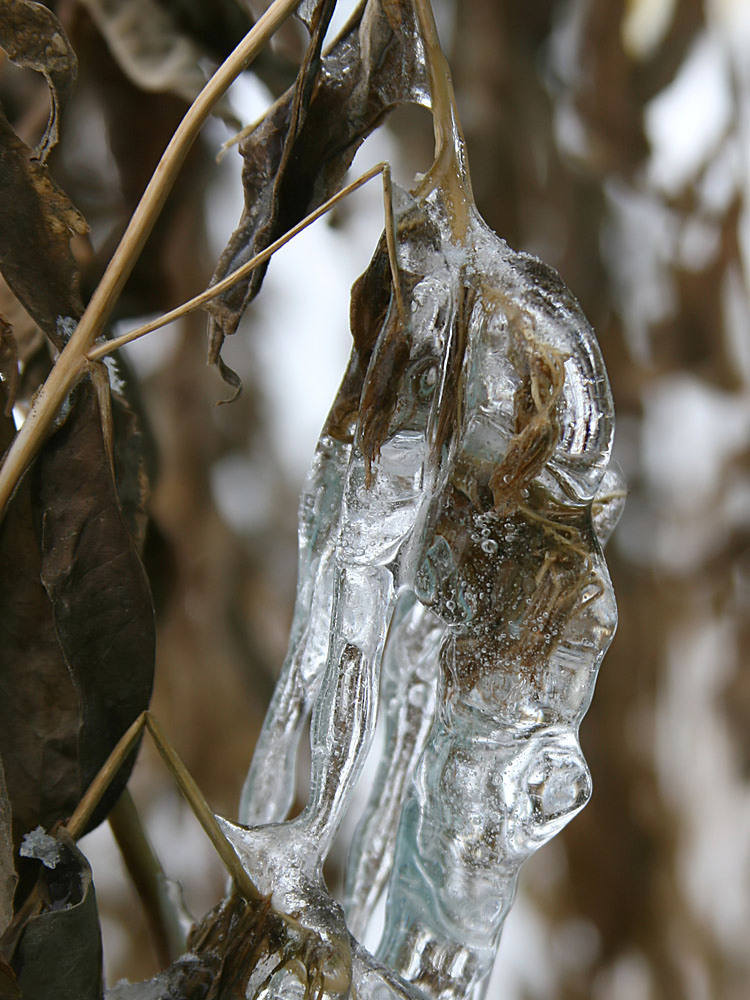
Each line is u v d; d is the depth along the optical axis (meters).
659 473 0.82
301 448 0.82
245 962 0.35
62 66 0.36
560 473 0.34
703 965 0.80
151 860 0.40
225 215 0.62
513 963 0.80
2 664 0.36
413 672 0.38
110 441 0.36
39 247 0.36
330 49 0.36
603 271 0.77
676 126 0.76
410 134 0.72
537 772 0.34
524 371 0.34
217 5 0.44
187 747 0.73
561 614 0.34
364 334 0.35
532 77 0.76
